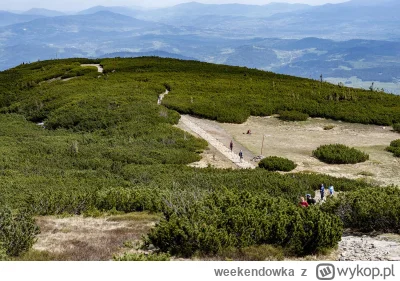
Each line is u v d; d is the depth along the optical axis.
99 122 56.88
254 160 41.59
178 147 45.62
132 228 18.89
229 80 84.06
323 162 40.88
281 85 79.69
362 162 40.56
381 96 69.88
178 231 13.94
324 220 14.39
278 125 56.53
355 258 13.26
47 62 115.06
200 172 34.62
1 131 56.00
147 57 118.19
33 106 71.12
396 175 36.50
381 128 54.59
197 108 62.00
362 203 17.66
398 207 16.70
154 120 55.66
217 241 13.57
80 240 16.59
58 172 35.19
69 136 51.91
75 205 23.84
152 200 24.23
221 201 16.95
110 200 24.52
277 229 14.27
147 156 41.72
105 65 102.62
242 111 60.62
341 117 58.53
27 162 38.47
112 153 41.91
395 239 15.35
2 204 23.98
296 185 29.42
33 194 25.44
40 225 19.70
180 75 88.56
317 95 69.94
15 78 97.12
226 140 49.44
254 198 17.25
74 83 82.31
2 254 12.73
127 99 66.00
